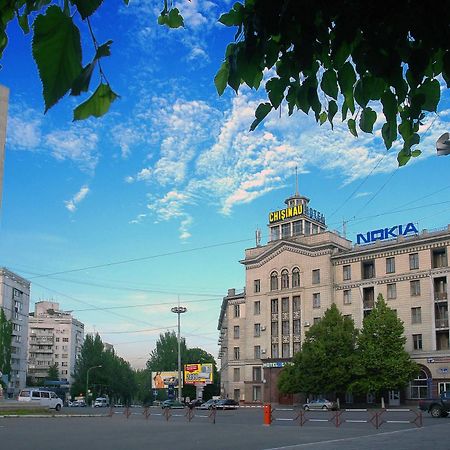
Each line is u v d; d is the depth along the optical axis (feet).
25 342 344.69
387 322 183.62
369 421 100.58
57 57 5.70
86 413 159.02
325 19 8.38
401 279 197.98
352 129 10.28
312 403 181.57
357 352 187.93
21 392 174.60
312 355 188.14
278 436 73.31
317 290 218.18
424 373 187.21
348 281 211.61
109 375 356.38
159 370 352.08
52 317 481.87
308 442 63.62
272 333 230.27
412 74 8.54
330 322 192.34
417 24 8.03
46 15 5.71
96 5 5.97
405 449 52.03
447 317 186.29
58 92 5.70
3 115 102.99
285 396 219.41
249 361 236.02
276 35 8.52
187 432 81.20
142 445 60.13
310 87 9.44
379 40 8.29
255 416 140.26
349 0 8.02
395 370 178.70
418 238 195.42
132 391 423.23
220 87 9.21
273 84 9.46
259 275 239.71
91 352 357.00
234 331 253.03
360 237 216.74
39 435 74.74
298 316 222.69
